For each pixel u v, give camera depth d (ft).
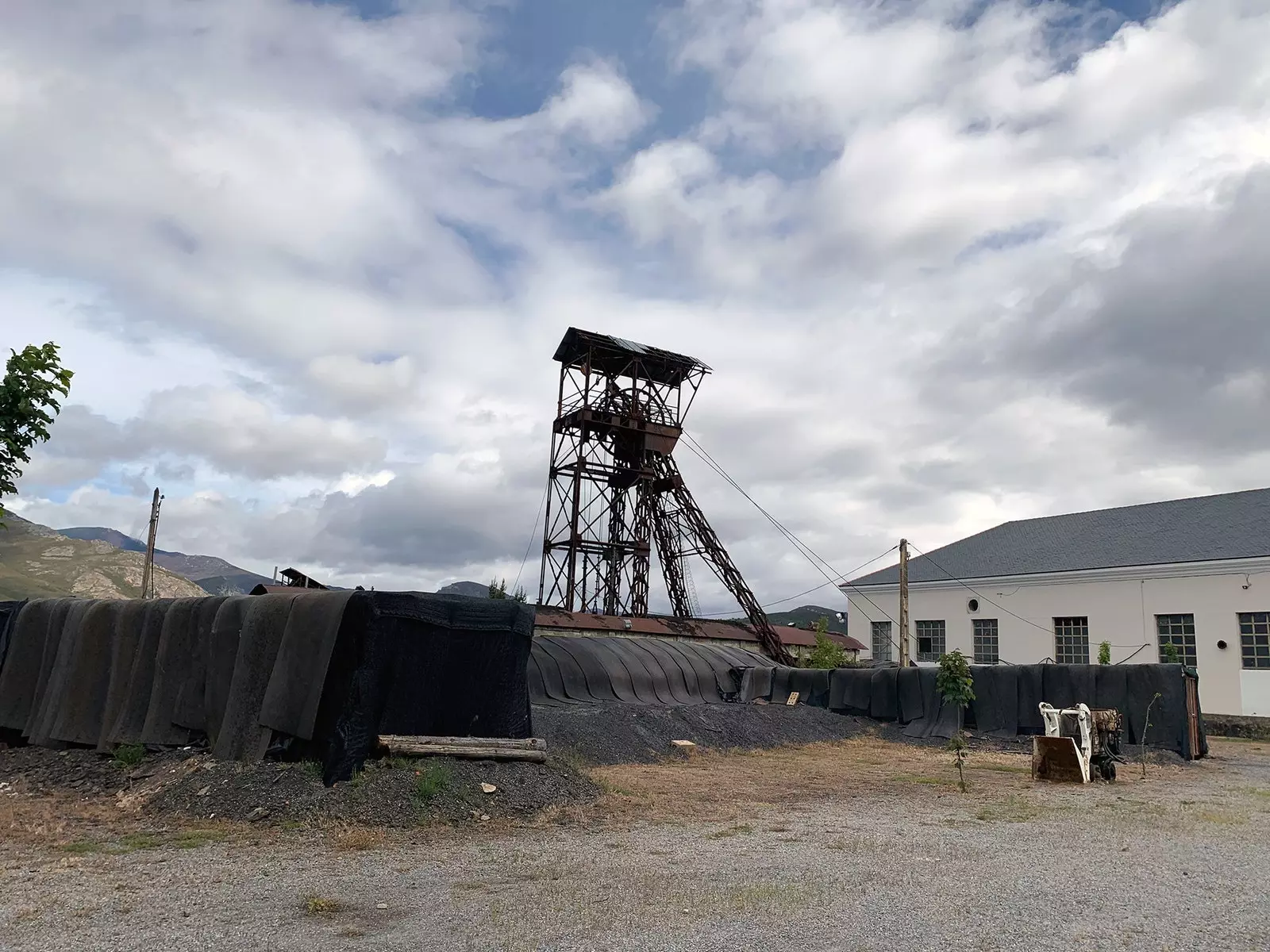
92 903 23.35
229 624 42.65
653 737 65.05
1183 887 26.40
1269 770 66.69
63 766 43.19
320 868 27.63
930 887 25.91
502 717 43.55
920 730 84.12
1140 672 75.05
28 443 38.32
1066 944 20.58
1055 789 51.26
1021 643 132.87
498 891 25.02
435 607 41.50
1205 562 113.39
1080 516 147.13
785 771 58.03
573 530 125.18
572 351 130.62
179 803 36.22
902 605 117.91
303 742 38.65
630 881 26.30
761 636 134.21
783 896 24.34
